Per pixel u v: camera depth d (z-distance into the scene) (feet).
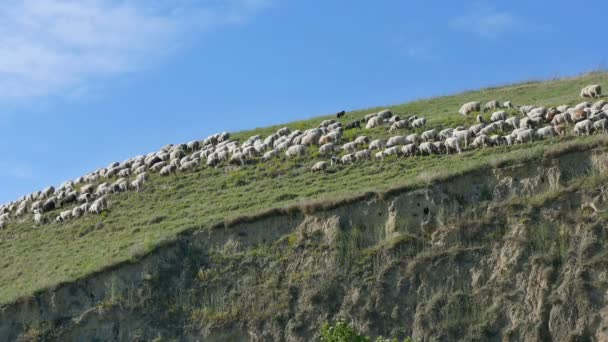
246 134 359.25
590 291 207.21
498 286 214.69
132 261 241.14
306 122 364.17
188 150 352.08
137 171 334.24
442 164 264.11
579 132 260.42
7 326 235.61
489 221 225.56
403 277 221.66
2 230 319.27
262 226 242.99
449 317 213.05
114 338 229.86
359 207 237.86
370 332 215.92
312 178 282.36
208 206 278.67
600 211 219.41
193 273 237.45
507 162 234.79
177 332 227.40
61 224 307.17
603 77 353.51
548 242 217.77
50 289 239.09
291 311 223.71
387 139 299.58
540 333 205.46
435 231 228.22
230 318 226.38
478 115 303.27
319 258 231.09
